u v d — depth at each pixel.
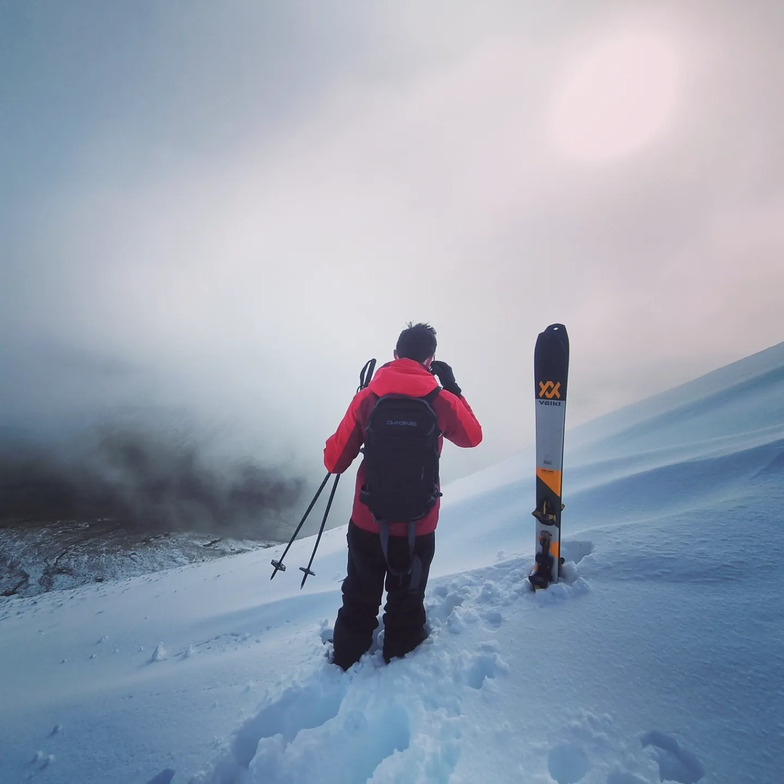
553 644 1.78
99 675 3.53
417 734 1.51
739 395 5.70
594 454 6.10
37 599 7.88
